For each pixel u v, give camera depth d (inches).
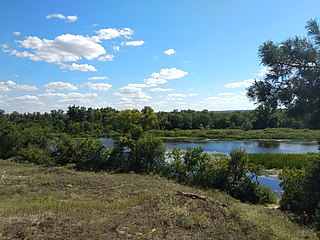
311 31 250.8
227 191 854.5
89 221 397.4
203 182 906.7
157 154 1175.6
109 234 350.6
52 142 1563.7
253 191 815.1
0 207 467.8
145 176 1035.3
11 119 3447.3
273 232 436.1
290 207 692.7
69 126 3179.1
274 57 250.5
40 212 438.9
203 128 3949.3
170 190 711.1
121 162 1222.3
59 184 757.9
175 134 3233.3
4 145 1504.7
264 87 257.3
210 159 973.8
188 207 490.3
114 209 484.4
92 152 1261.1
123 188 741.3
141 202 530.3
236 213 500.1
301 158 1390.3
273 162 1358.3
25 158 1395.2
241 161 868.6
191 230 394.3
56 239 324.5
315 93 241.1
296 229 505.0
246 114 4131.4
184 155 1053.2
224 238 377.4
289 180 729.0
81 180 827.4
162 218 423.8
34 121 3437.5
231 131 3319.4
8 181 777.6
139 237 349.4
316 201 641.6
